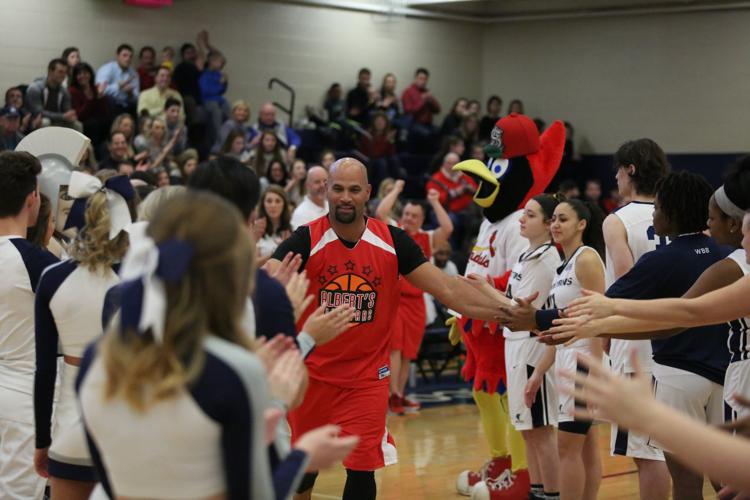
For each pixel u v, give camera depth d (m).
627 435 5.09
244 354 2.25
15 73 14.01
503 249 6.70
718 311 3.54
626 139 17.50
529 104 18.61
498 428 6.71
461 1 17.47
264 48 16.42
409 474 7.47
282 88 16.67
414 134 17.00
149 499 2.25
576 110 18.06
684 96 16.88
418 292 10.05
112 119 13.49
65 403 3.94
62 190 5.16
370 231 5.03
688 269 4.54
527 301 4.75
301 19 16.78
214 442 2.23
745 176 4.16
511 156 6.80
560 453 5.48
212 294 2.24
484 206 6.87
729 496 2.91
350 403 5.02
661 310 3.59
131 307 2.21
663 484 5.17
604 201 16.62
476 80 19.05
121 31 14.91
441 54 18.52
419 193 16.09
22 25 14.03
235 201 3.18
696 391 4.60
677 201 4.59
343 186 4.92
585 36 17.89
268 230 8.73
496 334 6.52
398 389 10.00
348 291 5.00
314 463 2.53
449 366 12.98
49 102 12.67
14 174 4.39
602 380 2.29
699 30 16.66
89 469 3.75
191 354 2.20
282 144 14.49
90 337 3.90
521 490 6.55
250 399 2.22
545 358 5.84
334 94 16.70
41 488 4.55
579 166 17.77
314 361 5.01
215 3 15.84
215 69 14.94
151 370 2.18
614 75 17.59
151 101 13.82
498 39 18.92
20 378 4.48
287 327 3.20
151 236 2.25
